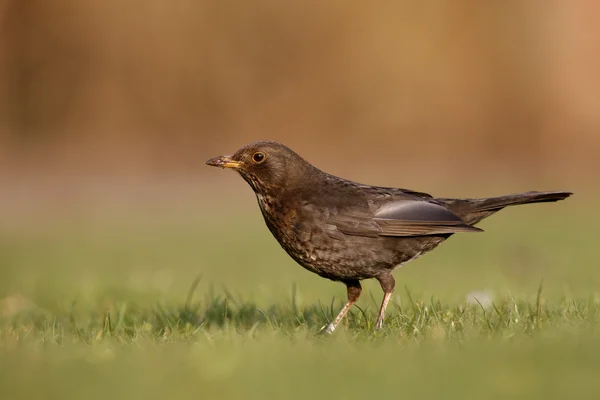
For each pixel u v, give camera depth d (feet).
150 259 47.83
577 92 88.84
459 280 36.27
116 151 86.28
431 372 15.98
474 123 88.79
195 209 69.46
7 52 87.30
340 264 22.98
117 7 86.84
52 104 87.40
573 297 26.91
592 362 16.22
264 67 88.38
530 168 82.33
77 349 19.61
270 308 26.71
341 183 23.40
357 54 88.28
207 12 87.66
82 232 59.41
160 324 25.12
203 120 88.12
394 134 88.28
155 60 87.45
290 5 87.97
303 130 88.38
